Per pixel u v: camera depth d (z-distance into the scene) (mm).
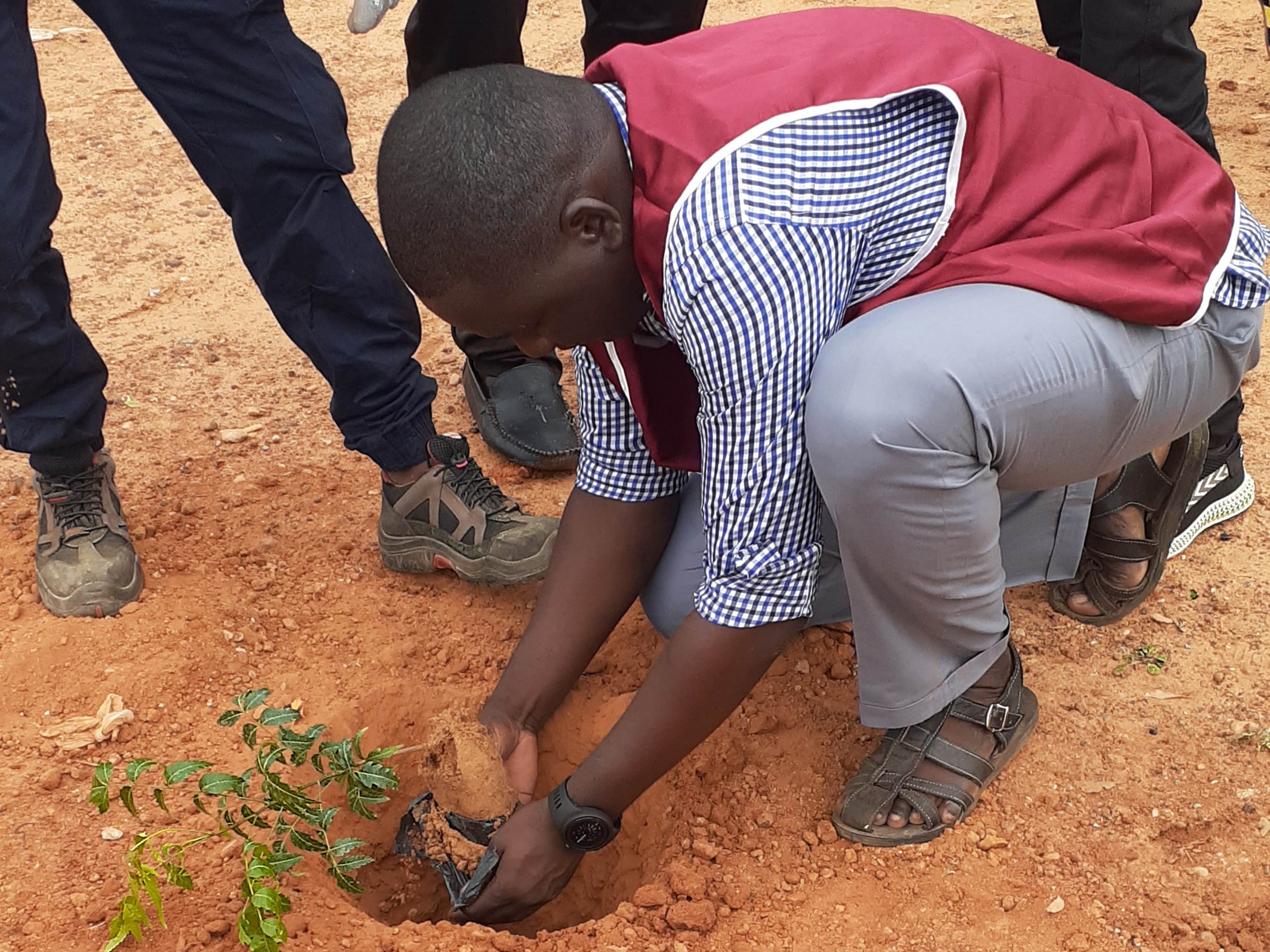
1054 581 2701
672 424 2229
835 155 1823
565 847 2225
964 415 1911
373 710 2695
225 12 2404
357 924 2146
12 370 2648
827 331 1826
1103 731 2531
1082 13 2953
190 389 3854
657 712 2062
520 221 1689
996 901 2186
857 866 2277
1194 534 3039
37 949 2051
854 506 1956
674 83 1832
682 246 1726
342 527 3238
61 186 5152
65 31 6762
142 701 2602
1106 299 1965
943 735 2344
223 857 2238
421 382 2906
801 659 2736
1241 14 6547
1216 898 2172
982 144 1925
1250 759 2449
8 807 2334
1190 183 2137
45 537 2852
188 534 3154
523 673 2520
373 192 5133
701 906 2184
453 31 3131
